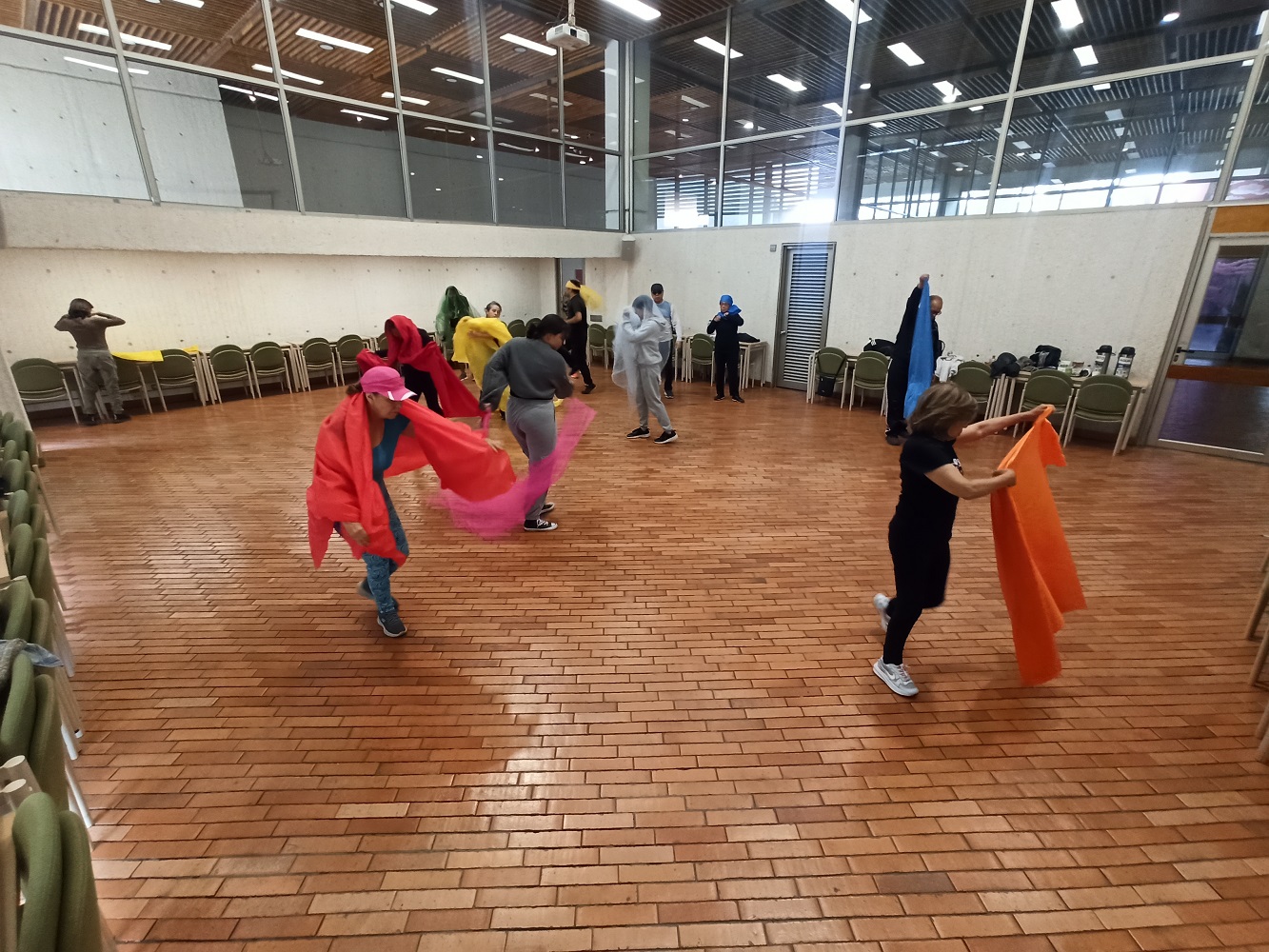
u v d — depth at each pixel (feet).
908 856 5.48
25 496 7.75
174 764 6.41
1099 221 18.72
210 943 4.68
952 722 7.14
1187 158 17.25
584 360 25.88
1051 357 19.61
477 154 26.25
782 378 28.19
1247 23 16.70
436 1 23.04
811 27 24.40
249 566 10.87
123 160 18.53
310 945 4.68
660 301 23.30
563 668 8.07
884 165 23.47
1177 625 9.12
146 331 23.89
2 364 14.64
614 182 31.42
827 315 25.85
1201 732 6.98
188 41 22.45
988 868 5.37
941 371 20.88
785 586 10.25
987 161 20.85
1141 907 5.05
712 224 29.09
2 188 16.72
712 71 28.43
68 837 3.00
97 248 17.94
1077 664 8.21
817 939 4.78
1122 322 18.79
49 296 21.63
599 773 6.36
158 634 8.79
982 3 20.34
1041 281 20.12
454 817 5.81
